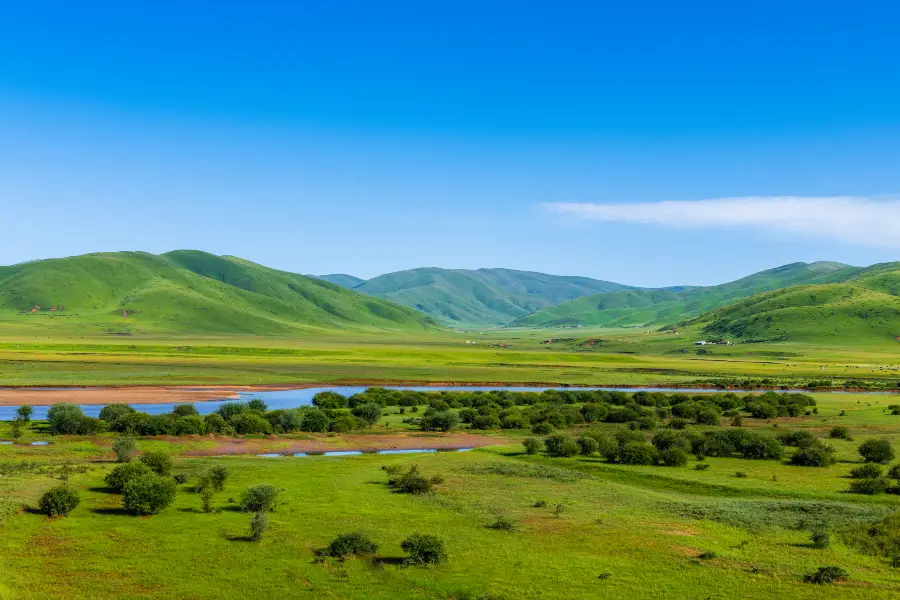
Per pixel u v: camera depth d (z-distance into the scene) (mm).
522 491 51250
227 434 77000
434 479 53469
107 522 39781
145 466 50031
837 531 40500
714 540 38688
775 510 45906
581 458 67438
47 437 71500
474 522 42000
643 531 40250
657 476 58344
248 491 43531
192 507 43938
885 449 65812
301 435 78938
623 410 105062
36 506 41688
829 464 64625
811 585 31406
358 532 36656
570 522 42125
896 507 47031
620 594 30188
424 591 30531
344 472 57719
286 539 37562
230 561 33906
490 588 30750
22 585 29641
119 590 29906
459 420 94188
